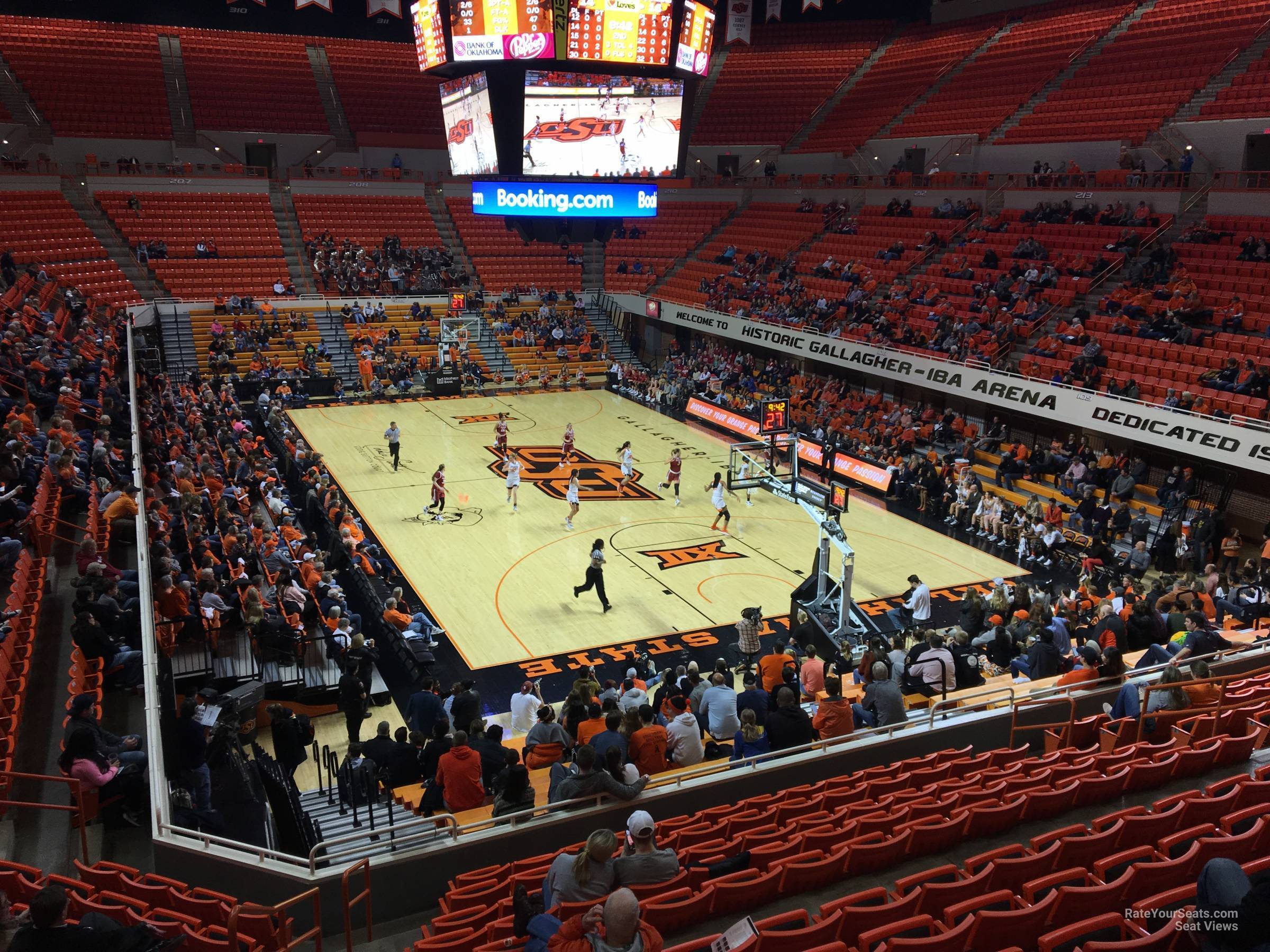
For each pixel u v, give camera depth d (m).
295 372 38.81
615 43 23.69
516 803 9.00
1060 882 6.45
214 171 44.31
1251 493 23.27
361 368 39.59
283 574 17.80
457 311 43.47
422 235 46.81
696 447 33.00
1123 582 19.17
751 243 45.50
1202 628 13.79
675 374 40.34
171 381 35.09
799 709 10.74
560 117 24.73
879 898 6.57
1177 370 25.42
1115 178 33.44
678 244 48.38
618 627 19.27
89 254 38.19
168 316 39.06
